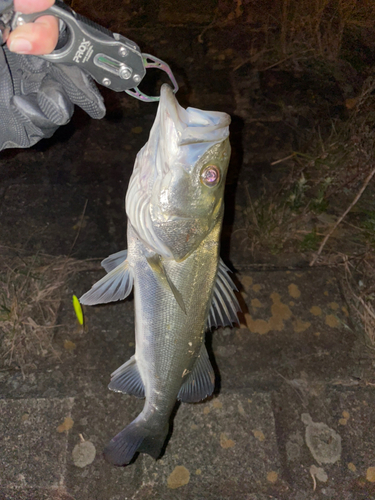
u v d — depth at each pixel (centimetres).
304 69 109
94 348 65
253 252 78
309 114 100
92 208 82
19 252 76
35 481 54
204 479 55
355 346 68
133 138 94
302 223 82
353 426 61
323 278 75
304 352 67
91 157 90
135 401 60
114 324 67
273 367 65
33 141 36
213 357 66
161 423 47
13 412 59
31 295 70
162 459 56
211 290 43
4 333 66
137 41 114
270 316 70
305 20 115
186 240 39
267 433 59
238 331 68
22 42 26
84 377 62
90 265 75
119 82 31
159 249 40
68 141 92
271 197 85
